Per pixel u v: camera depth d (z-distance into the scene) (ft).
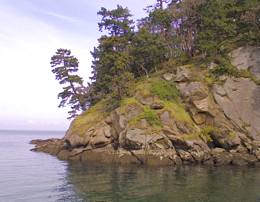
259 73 166.30
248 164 140.26
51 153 209.97
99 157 155.53
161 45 192.03
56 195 80.53
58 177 109.60
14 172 122.83
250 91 160.86
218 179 103.40
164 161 139.74
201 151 142.61
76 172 120.88
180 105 161.27
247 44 175.01
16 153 214.90
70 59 212.02
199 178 105.29
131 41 201.77
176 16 198.49
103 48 182.50
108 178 106.22
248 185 93.35
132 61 195.00
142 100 160.56
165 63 197.98
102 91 199.11
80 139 164.86
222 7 181.98
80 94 215.51
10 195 80.28
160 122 149.69
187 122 151.33
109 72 174.29
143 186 91.71
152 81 174.29
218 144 148.56
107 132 158.92
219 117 155.33
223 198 77.20
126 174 114.42
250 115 156.97
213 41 177.99
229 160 141.59
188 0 192.13
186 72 171.32
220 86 162.61
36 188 89.56
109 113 167.53
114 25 199.93
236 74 164.96
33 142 337.52
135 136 145.07
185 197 78.13
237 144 146.72
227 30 175.32
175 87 168.86
